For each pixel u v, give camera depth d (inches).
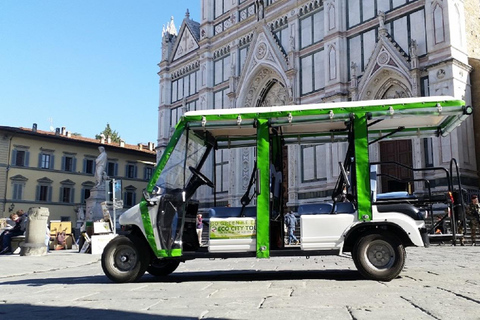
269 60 1312.7
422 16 959.6
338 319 176.9
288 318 181.3
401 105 331.9
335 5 1131.3
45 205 2107.5
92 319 194.1
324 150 1133.1
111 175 2326.5
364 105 336.8
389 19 1026.1
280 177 394.6
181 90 1689.2
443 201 362.0
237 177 1366.9
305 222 333.1
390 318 176.4
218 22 1557.6
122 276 342.0
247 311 199.0
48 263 598.9
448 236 353.4
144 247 347.9
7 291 316.5
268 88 1360.7
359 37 1092.5
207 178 392.5
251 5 1432.1
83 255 768.9
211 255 344.8
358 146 333.7
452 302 210.8
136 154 2429.9
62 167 2186.3
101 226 848.9
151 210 350.3
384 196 399.9
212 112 355.6
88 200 1238.3
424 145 908.6
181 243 350.9
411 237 314.7
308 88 1205.7
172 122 1704.0
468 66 908.6
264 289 275.9
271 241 373.4
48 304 244.1
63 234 1023.0
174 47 1745.8
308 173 1168.8
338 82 1096.2
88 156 2279.8
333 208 338.0
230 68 1476.4
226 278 358.6
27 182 2065.7
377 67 1011.9
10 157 2032.5
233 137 412.5
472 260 453.1
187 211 386.0
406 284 283.9
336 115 338.3
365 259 312.7
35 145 2112.5
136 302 239.5
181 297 252.7
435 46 908.6
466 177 856.9
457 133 855.7
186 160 366.6
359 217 324.8
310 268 424.8
